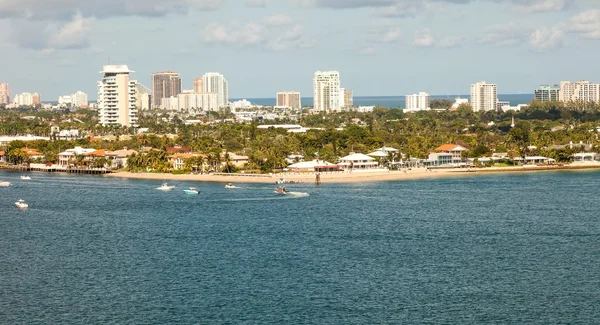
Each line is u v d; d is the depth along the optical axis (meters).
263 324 196.50
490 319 199.62
